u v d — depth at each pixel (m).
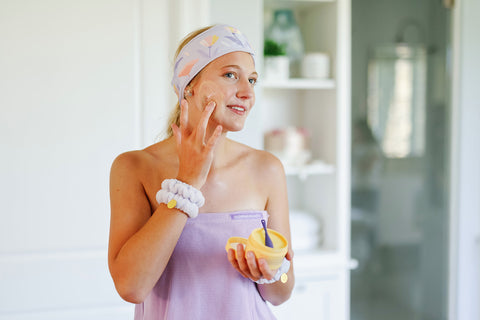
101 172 2.10
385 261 2.61
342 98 2.43
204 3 2.14
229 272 1.00
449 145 2.67
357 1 2.49
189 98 1.03
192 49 1.01
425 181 2.64
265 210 1.11
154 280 0.92
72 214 2.07
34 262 2.04
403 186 2.62
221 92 0.97
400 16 2.55
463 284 2.69
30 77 2.01
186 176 0.93
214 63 0.99
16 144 2.01
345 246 2.48
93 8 2.06
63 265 2.07
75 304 2.09
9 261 2.02
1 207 2.01
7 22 1.98
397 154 2.60
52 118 2.04
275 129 2.62
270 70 2.38
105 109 2.10
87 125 2.08
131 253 0.91
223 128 1.00
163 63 2.15
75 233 2.08
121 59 2.10
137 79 2.13
